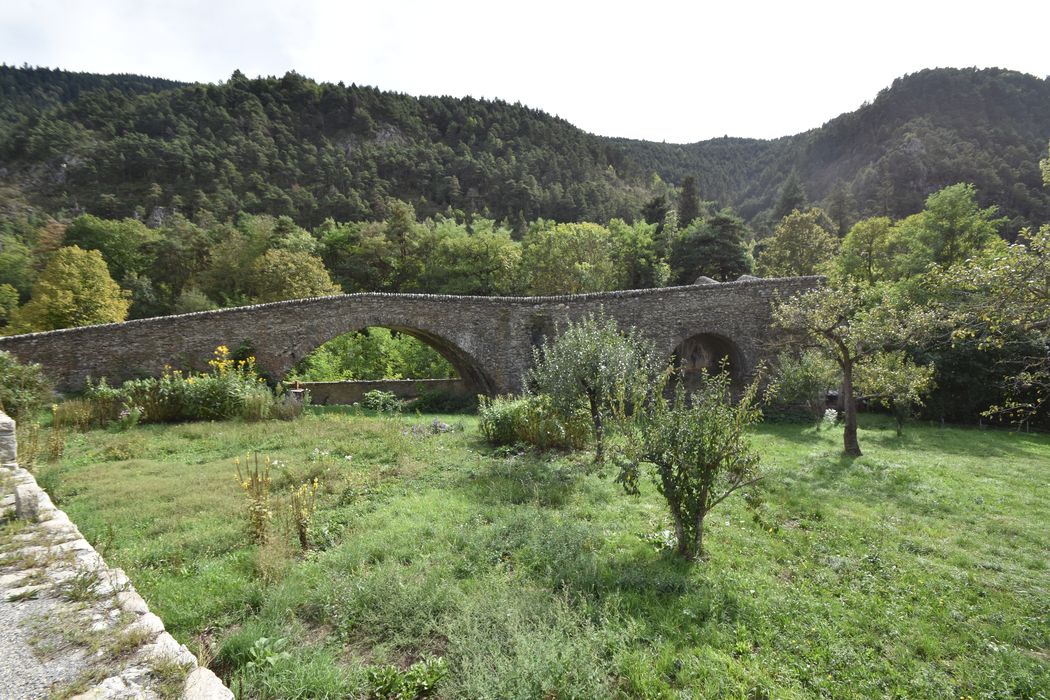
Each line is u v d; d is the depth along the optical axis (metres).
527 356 21.48
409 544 5.96
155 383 13.77
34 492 5.34
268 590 4.75
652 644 4.25
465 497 7.85
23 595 3.58
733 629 4.59
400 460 9.87
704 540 6.69
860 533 7.24
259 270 42.62
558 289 49.47
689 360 27.42
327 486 8.01
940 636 4.66
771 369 22.64
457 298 20.77
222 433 11.72
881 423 21.45
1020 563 6.47
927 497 9.21
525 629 4.21
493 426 12.30
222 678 3.67
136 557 5.30
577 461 10.55
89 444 10.63
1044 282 5.94
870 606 5.11
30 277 46.91
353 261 54.84
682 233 53.72
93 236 49.84
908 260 31.12
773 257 47.97
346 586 4.86
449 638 4.16
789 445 14.66
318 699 3.43
